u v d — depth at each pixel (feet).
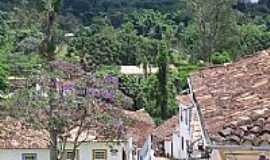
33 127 134.31
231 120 28.63
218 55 261.85
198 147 59.62
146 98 255.29
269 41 316.40
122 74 281.74
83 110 132.16
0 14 279.69
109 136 136.87
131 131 174.19
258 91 34.81
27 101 135.13
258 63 45.93
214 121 29.37
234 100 34.01
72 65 136.87
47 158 143.74
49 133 138.82
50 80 134.21
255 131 26.96
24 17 203.92
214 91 39.37
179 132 145.69
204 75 49.75
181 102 138.10
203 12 300.61
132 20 412.98
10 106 136.98
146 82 261.24
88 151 150.61
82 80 133.59
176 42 332.39
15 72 182.80
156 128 187.11
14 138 145.48
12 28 244.63
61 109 131.34
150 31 400.06
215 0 299.17
